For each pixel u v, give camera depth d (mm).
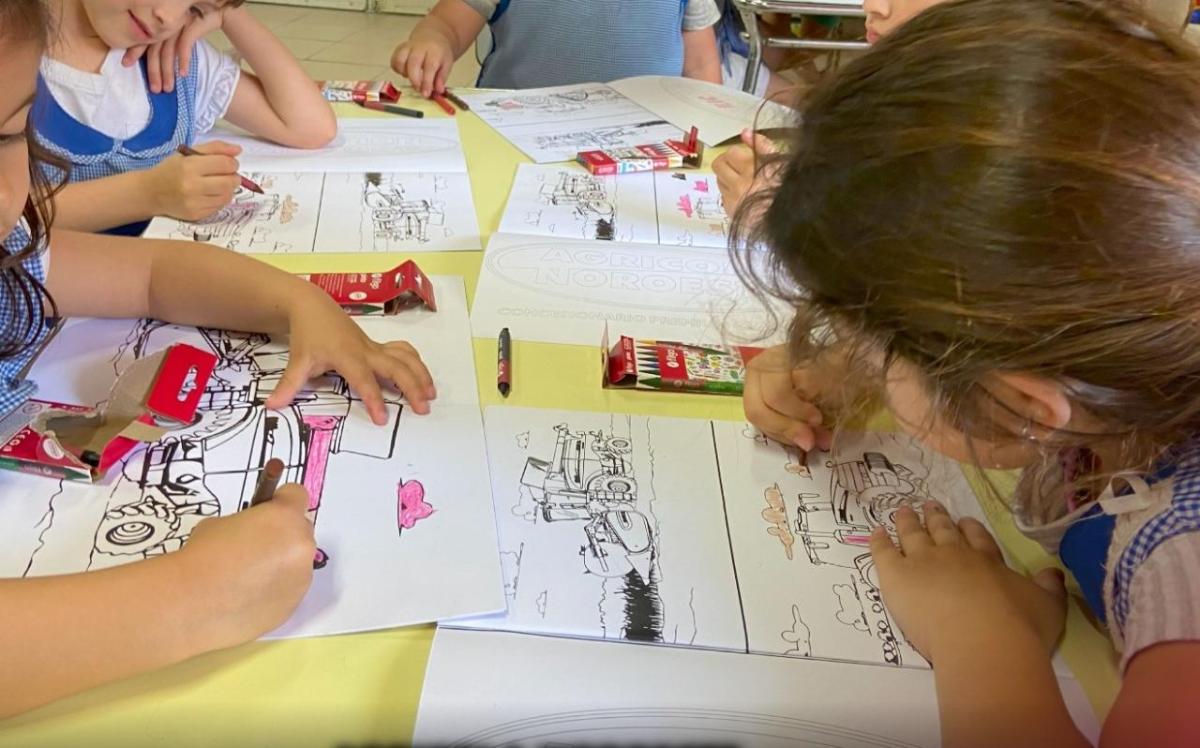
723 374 681
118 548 489
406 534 513
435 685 428
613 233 925
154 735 402
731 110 1273
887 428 646
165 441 573
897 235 410
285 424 599
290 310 675
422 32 1431
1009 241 382
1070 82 383
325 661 439
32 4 471
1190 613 411
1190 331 394
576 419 632
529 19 1540
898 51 435
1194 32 442
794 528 552
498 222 930
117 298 708
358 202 954
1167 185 372
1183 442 456
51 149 886
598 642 460
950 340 415
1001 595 490
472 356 696
